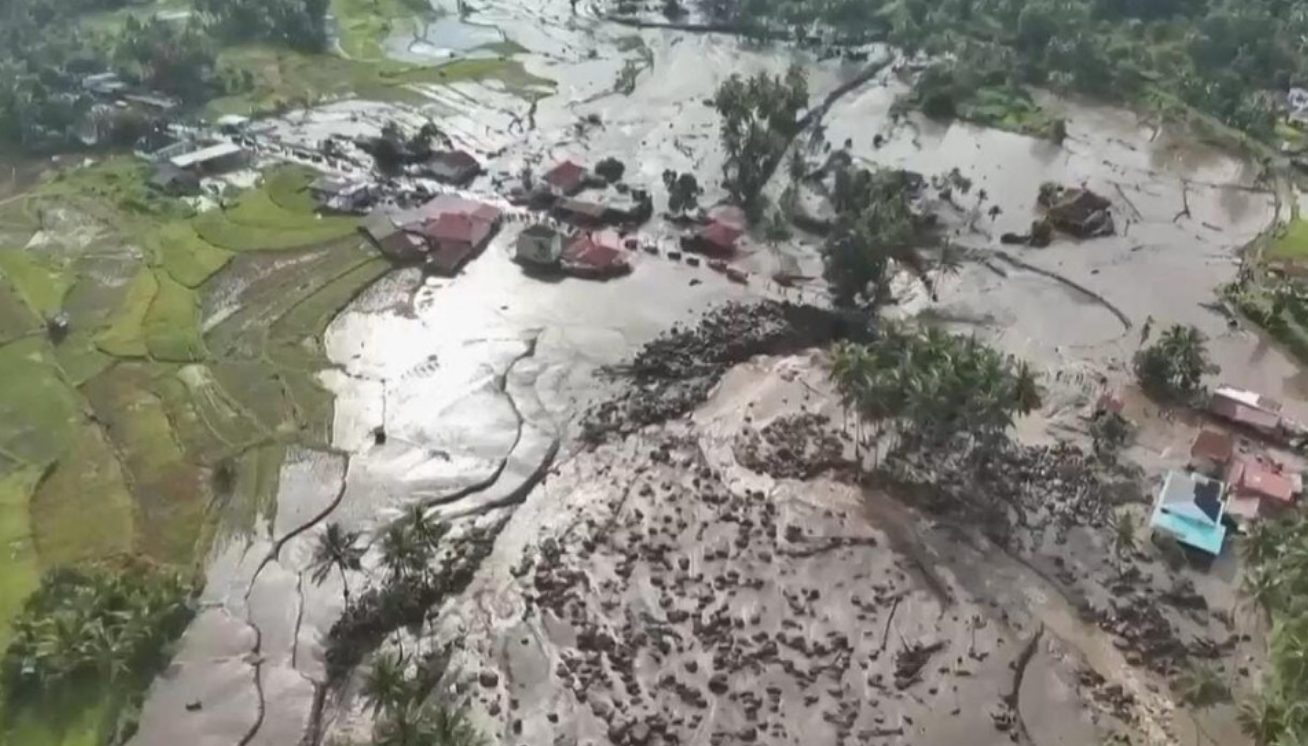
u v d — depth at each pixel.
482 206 170.50
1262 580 100.88
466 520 116.94
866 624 107.44
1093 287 160.12
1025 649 105.19
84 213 166.38
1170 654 104.56
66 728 93.62
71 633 97.06
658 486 123.00
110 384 131.88
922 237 168.38
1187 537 114.19
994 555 115.00
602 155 192.38
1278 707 89.62
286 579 109.06
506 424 130.75
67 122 186.75
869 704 99.75
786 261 162.50
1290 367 144.75
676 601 109.00
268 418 128.75
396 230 163.88
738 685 100.94
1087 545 116.06
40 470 118.38
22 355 135.38
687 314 150.38
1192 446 127.56
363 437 127.38
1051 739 97.12
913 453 126.38
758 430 131.12
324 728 96.38
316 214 170.00
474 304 151.62
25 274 150.75
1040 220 174.12
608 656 103.25
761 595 110.12
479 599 108.81
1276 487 120.25
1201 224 178.50
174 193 172.38
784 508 120.44
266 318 145.75
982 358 119.44
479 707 97.88
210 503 116.31
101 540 110.25
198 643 102.38
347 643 103.12
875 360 120.81
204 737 94.56
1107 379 140.25
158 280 151.25
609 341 145.25
